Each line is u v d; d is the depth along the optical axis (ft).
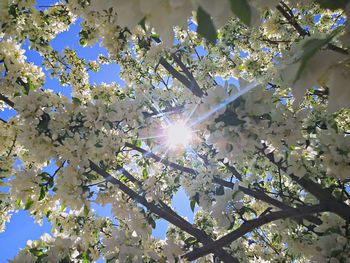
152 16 2.80
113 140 11.49
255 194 11.71
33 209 12.41
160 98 16.37
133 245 10.19
